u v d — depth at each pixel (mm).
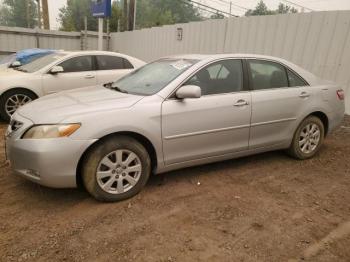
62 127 3557
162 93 4129
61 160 3551
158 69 4785
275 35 8953
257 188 4434
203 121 4301
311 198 4223
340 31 7652
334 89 5645
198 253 3092
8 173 4633
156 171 4195
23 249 3074
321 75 8133
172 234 3359
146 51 14789
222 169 5016
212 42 10883
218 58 4633
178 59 4891
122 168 3906
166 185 4414
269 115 4887
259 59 4973
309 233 3467
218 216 3713
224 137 4543
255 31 9445
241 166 5156
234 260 3018
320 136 5574
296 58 8570
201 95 4371
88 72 8203
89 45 18125
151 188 4312
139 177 4031
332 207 4020
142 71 5055
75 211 3725
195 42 11609
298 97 5160
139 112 3898
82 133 3602
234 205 3961
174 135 4137
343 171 5117
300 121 5246
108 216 3641
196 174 4805
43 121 3639
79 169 3791
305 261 3045
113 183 3900
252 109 4699
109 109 3799
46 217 3598
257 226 3551
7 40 16562
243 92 4695
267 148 5074
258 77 4902
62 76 7852
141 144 4008
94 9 13867
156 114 3982
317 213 3867
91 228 3416
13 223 3475
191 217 3674
